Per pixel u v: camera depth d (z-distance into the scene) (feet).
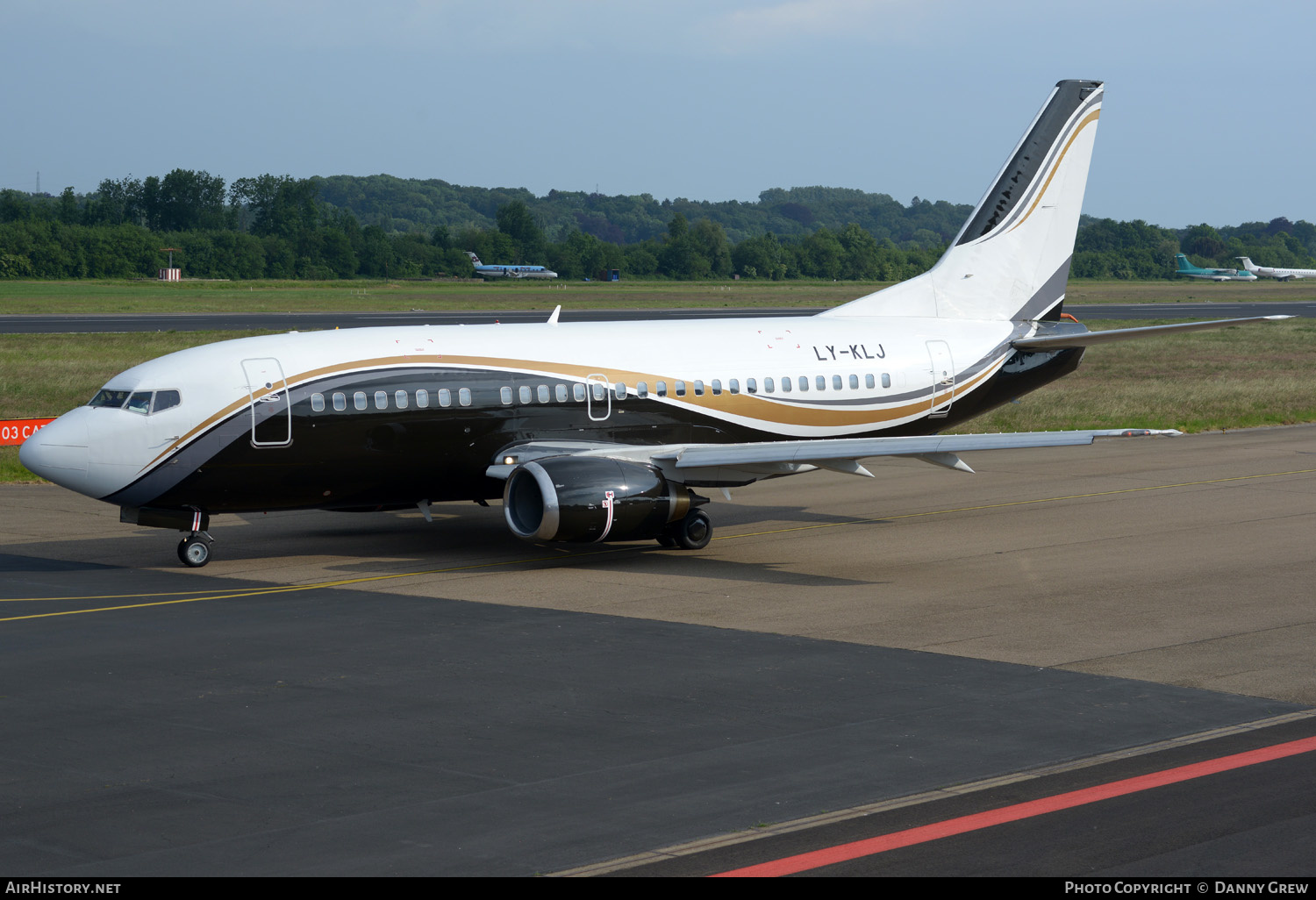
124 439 127.95
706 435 152.05
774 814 63.31
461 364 139.64
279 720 79.66
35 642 100.27
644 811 63.77
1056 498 174.81
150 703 83.66
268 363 132.26
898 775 68.90
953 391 165.78
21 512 166.61
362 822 62.49
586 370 145.38
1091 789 66.59
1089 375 352.90
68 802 65.46
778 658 94.94
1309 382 325.01
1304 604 112.37
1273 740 74.90
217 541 147.54
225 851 58.95
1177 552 137.08
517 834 60.85
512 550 142.61
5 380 307.37
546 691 86.02
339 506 139.85
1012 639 100.73
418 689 86.53
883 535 150.71
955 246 171.94
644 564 134.41
